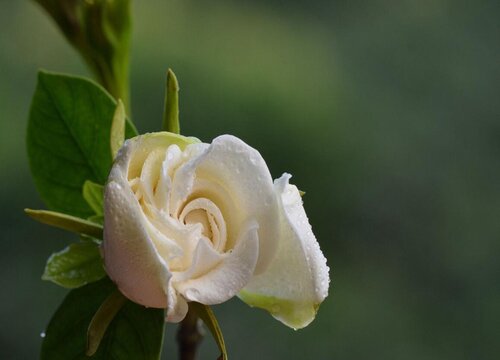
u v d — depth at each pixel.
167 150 0.57
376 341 1.50
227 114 1.55
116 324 0.62
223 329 1.42
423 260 1.56
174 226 0.57
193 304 0.58
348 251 1.56
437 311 1.53
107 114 0.67
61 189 0.67
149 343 0.61
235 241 0.58
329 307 1.50
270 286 0.59
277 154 1.55
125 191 0.56
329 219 1.56
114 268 0.57
